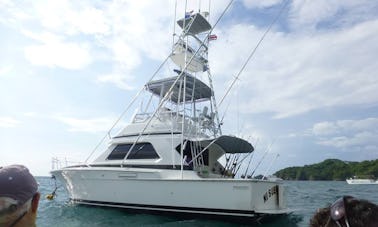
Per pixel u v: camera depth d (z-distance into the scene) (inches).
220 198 398.0
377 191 1184.2
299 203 673.0
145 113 529.3
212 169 523.2
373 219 50.8
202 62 562.6
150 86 542.3
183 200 417.1
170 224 395.2
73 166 542.0
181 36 551.5
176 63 560.1
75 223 402.6
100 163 518.0
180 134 472.1
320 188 1445.6
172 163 456.1
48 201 605.3
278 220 435.2
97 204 483.5
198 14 537.0
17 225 68.7
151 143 481.4
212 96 558.6
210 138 463.2
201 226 385.4
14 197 67.6
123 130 520.1
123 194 459.2
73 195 522.3
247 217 387.5
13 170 70.1
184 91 493.0
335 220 53.3
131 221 412.2
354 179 2596.0
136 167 475.8
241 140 448.5
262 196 403.9
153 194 436.5
